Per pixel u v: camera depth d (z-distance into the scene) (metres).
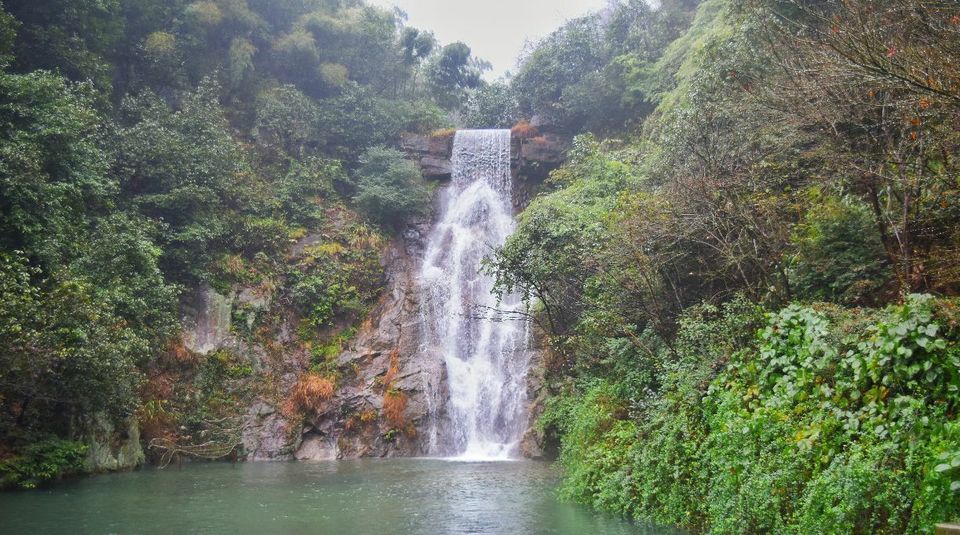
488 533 8.46
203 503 11.09
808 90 8.27
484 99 35.81
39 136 15.73
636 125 27.27
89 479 14.12
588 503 10.45
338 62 32.81
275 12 31.61
